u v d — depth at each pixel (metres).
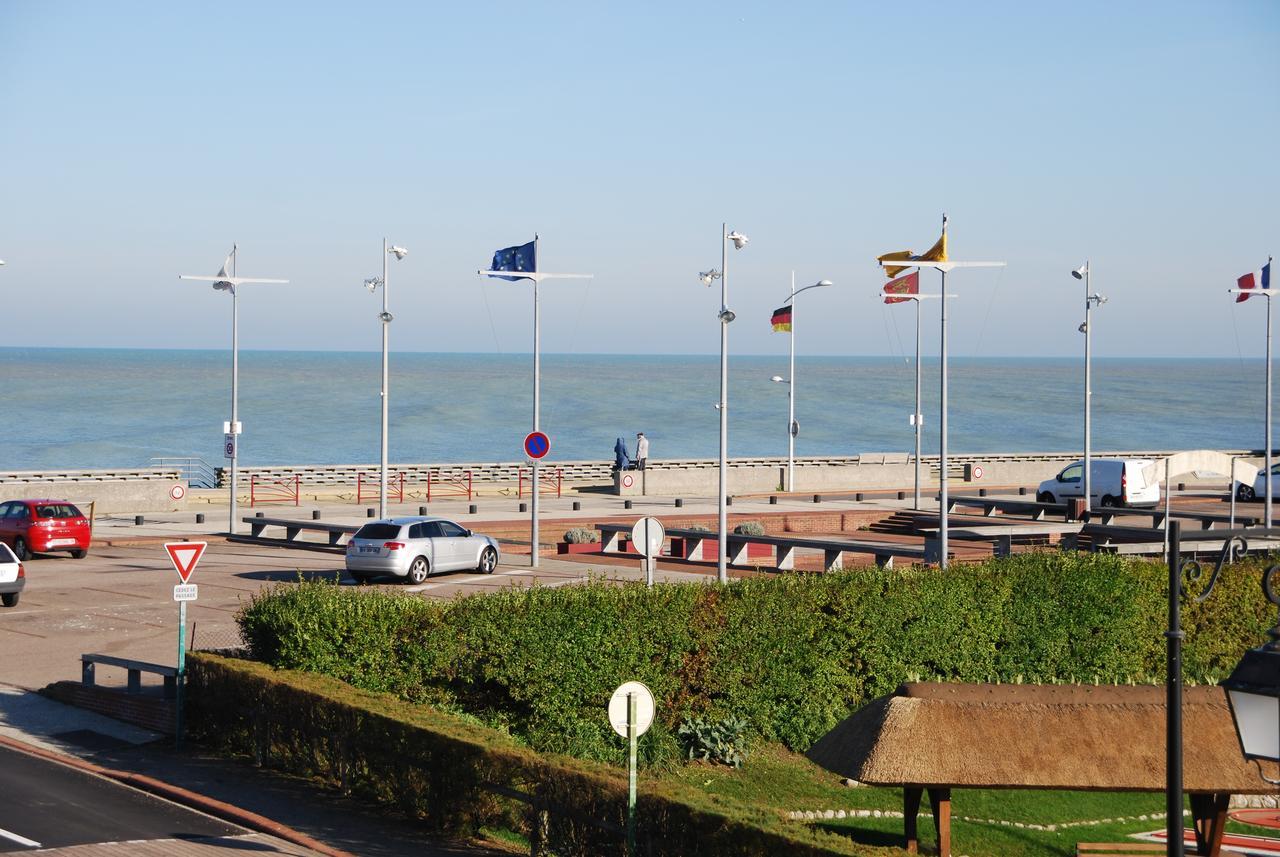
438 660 20.39
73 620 28.33
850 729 16.84
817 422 143.50
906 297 40.25
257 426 128.00
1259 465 71.94
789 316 48.69
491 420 140.12
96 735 20.00
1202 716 16.94
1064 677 27.14
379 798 17.05
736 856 13.02
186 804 16.75
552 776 14.90
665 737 21.77
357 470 62.75
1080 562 27.81
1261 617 29.48
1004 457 72.88
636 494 61.41
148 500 52.34
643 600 22.09
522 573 36.78
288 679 18.72
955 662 25.75
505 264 38.00
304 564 37.81
